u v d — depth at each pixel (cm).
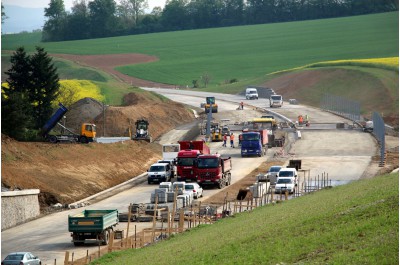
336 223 9969
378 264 7869
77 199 19850
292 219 11206
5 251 13888
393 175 16925
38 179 19975
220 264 9312
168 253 11062
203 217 15550
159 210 16688
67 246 14112
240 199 18750
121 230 14600
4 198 16338
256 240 10250
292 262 8706
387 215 9488
